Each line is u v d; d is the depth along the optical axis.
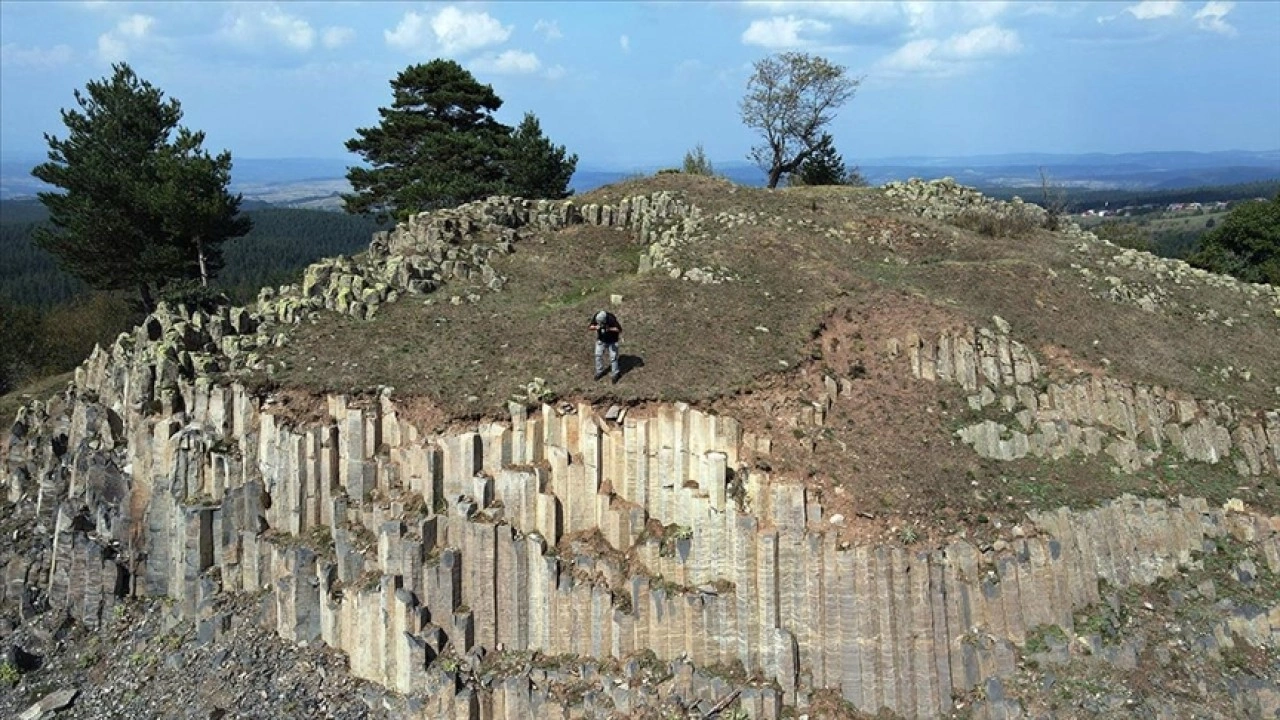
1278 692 25.38
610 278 40.94
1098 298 40.41
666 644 25.02
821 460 27.48
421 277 38.53
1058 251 47.12
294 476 28.47
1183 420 33.03
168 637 28.34
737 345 31.67
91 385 35.06
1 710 27.11
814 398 29.69
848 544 25.12
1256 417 33.78
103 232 55.16
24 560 31.17
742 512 25.92
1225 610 27.11
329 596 26.94
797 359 30.86
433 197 63.25
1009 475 28.83
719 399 28.72
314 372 30.77
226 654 27.08
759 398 29.17
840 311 34.12
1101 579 27.50
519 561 25.88
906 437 29.16
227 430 30.05
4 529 32.84
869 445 28.53
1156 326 39.06
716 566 25.83
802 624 25.05
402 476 28.38
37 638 29.36
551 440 27.92
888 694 24.39
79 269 57.16
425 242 42.56
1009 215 52.81
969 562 25.39
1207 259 64.81
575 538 27.05
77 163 56.03
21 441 36.03
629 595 25.73
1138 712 24.25
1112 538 27.88
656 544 26.33
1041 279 40.72
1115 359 34.62
